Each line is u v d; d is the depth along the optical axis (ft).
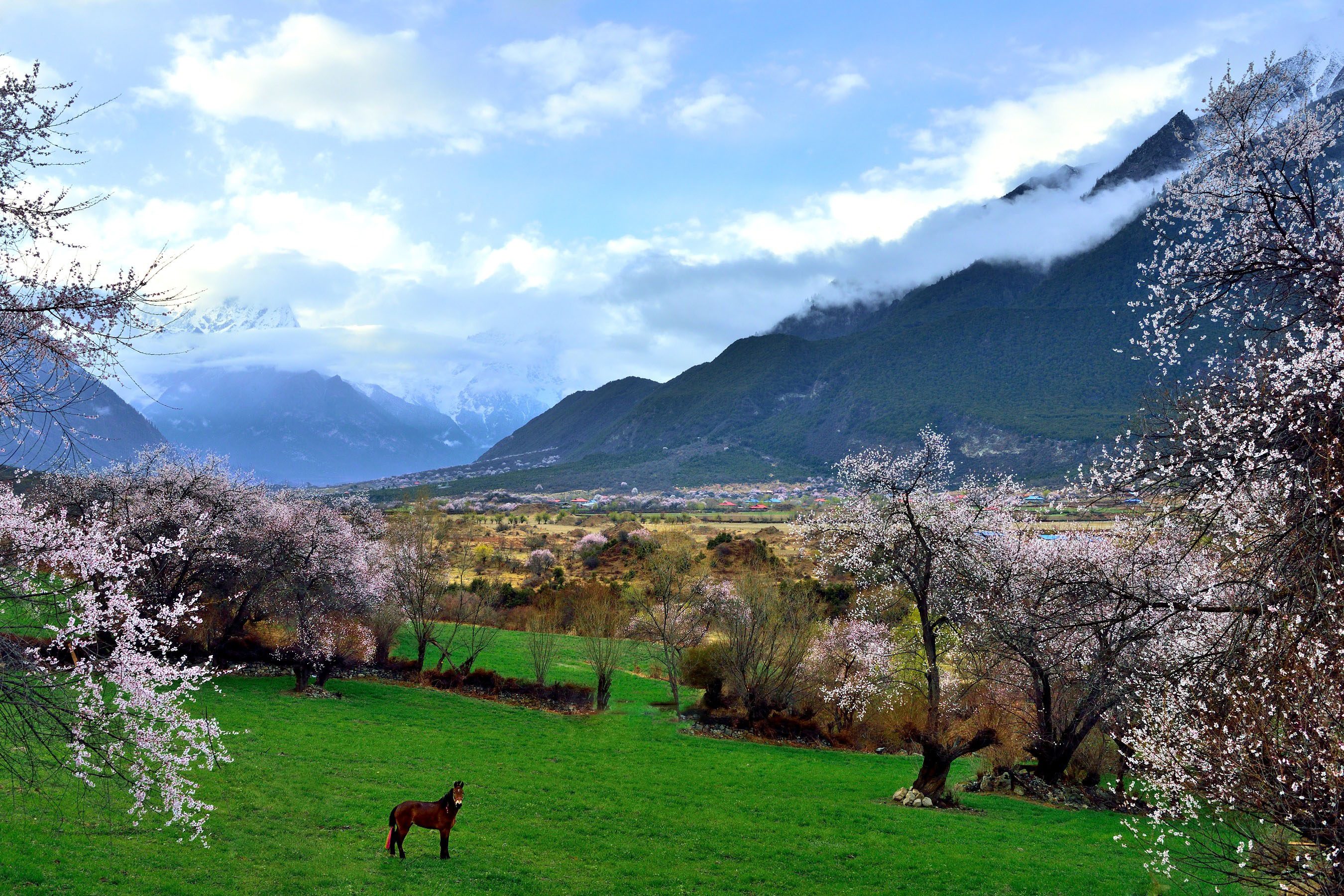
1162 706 39.91
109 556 31.53
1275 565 31.22
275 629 148.97
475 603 215.92
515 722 132.98
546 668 160.86
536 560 327.67
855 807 92.58
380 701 131.64
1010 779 106.01
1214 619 41.16
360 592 134.82
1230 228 37.27
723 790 99.81
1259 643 31.53
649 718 147.33
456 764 98.73
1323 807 28.02
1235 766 30.73
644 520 655.35
